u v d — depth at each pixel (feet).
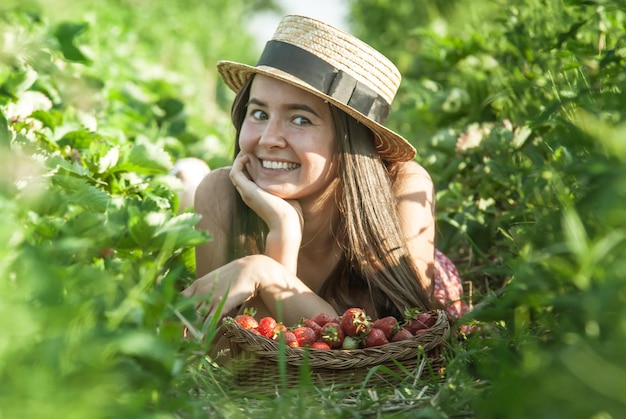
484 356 9.70
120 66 26.32
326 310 11.82
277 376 10.14
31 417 5.90
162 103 24.00
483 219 16.49
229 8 59.52
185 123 23.97
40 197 8.55
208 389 9.27
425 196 13.34
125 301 7.32
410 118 22.12
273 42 12.98
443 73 22.84
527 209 13.87
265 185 12.80
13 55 10.50
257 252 13.56
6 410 5.92
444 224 17.47
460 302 14.46
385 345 10.39
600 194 6.99
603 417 6.42
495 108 19.21
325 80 12.55
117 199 9.18
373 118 12.91
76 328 6.80
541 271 7.87
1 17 9.80
